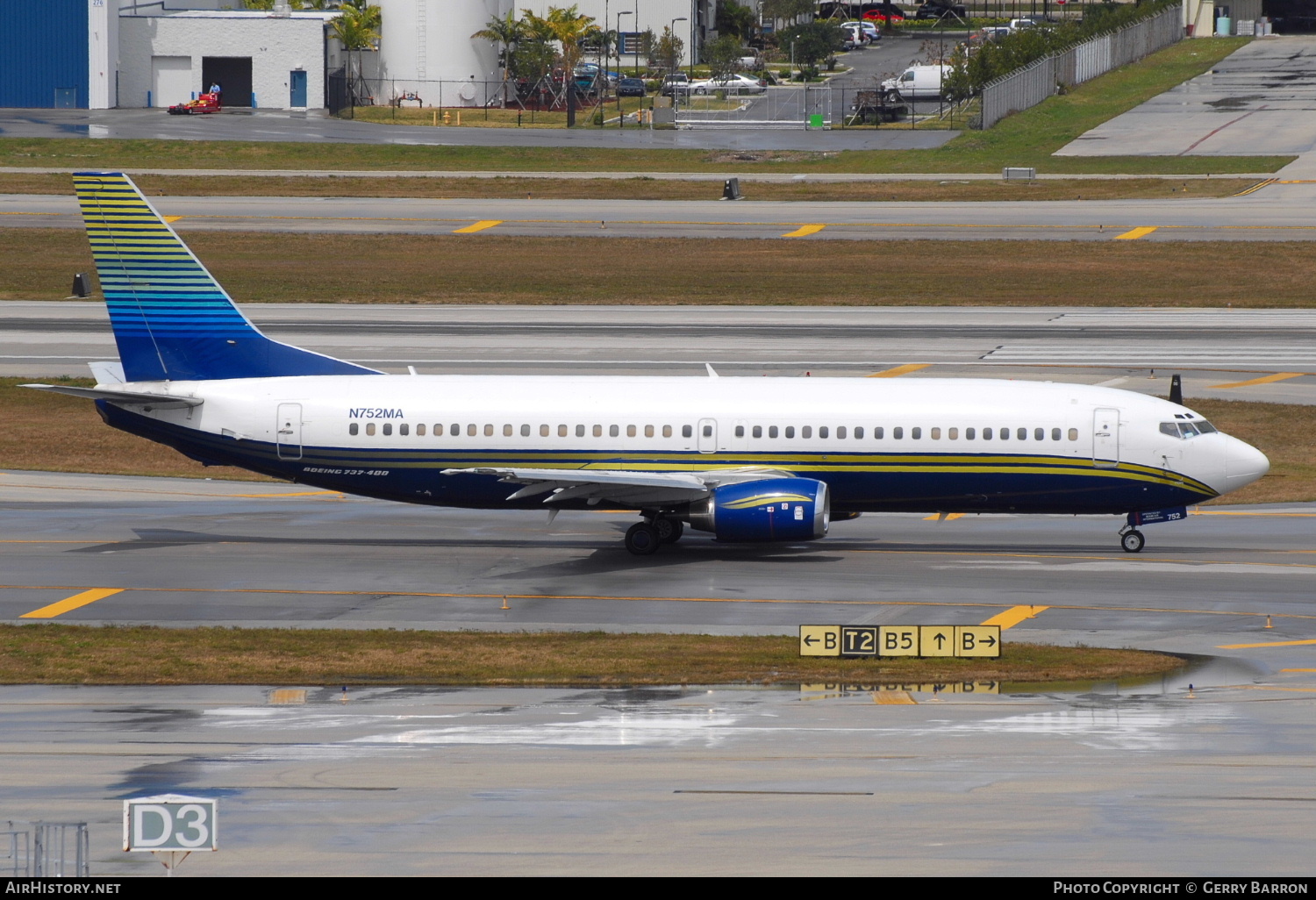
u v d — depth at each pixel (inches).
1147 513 7229.3
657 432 7121.1
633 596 6392.7
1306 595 6358.3
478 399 7219.5
